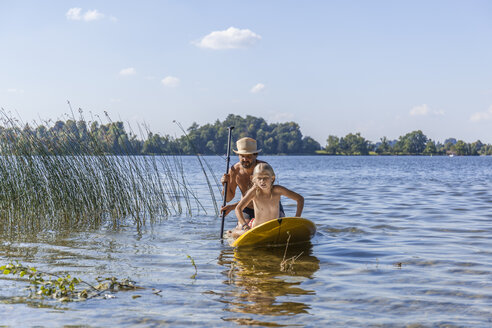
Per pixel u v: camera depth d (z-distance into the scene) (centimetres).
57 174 855
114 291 409
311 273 475
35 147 852
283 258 546
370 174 2989
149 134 989
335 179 2356
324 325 332
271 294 402
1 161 834
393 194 1413
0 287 417
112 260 530
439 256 552
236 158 9044
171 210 1010
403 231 737
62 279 436
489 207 1052
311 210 1002
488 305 375
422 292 409
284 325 332
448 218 879
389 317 348
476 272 477
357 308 367
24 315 350
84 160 887
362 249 597
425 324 334
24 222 802
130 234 711
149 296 396
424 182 2069
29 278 445
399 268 495
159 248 603
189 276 461
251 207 740
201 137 13625
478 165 5700
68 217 852
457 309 365
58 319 342
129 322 337
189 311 360
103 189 888
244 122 18738
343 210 1002
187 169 3456
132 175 924
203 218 895
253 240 618
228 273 473
